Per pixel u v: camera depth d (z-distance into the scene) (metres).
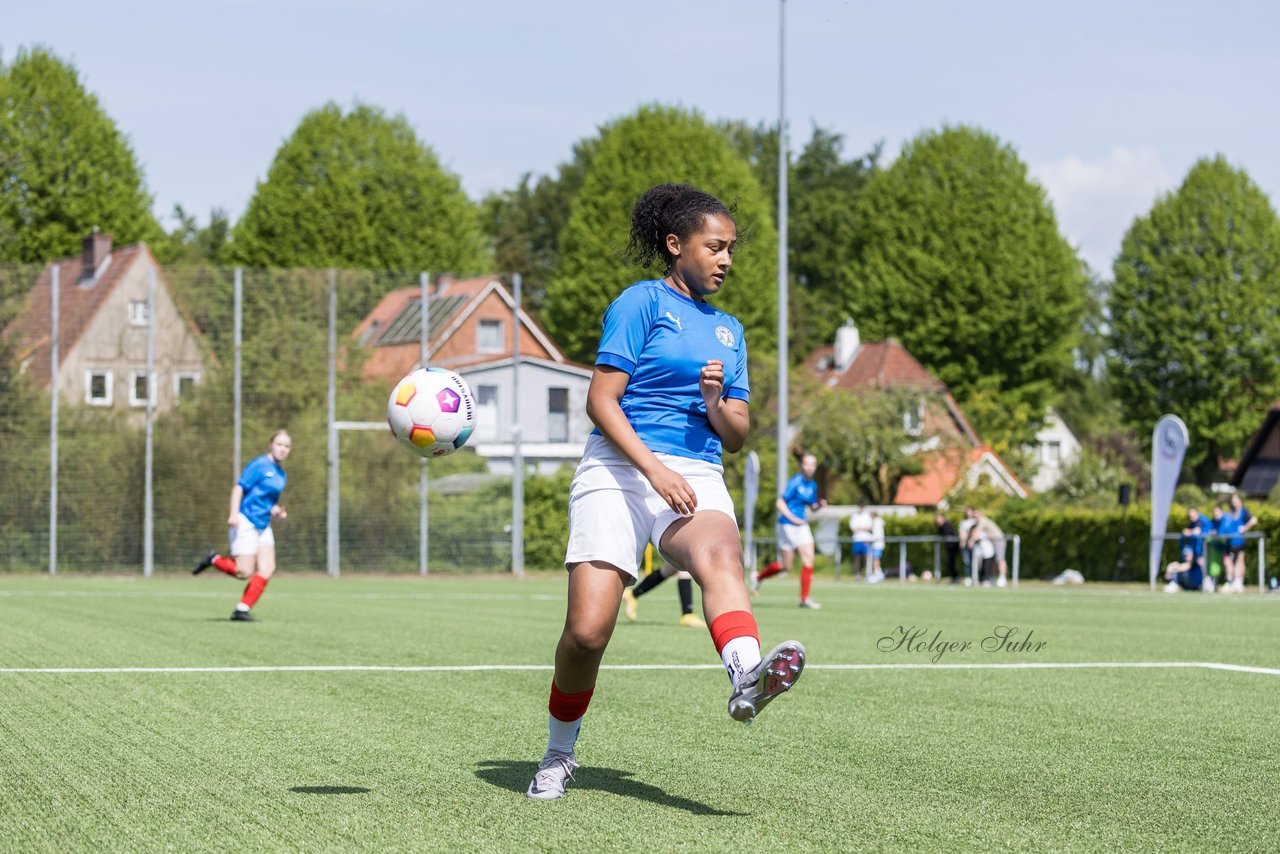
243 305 43.88
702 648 15.47
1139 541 44.41
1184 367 77.94
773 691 5.42
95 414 42.69
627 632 18.39
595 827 5.85
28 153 68.81
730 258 6.41
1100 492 69.94
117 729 8.76
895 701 10.44
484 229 98.50
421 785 6.86
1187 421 78.25
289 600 26.88
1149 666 13.32
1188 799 6.59
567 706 6.45
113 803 6.36
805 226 95.75
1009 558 49.78
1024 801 6.52
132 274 43.38
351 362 44.34
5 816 6.06
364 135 72.69
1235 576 37.56
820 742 8.40
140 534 42.84
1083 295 82.12
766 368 60.34
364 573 44.12
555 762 6.56
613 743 8.33
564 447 53.28
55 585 34.38
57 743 8.18
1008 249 76.38
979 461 67.94
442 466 44.94
